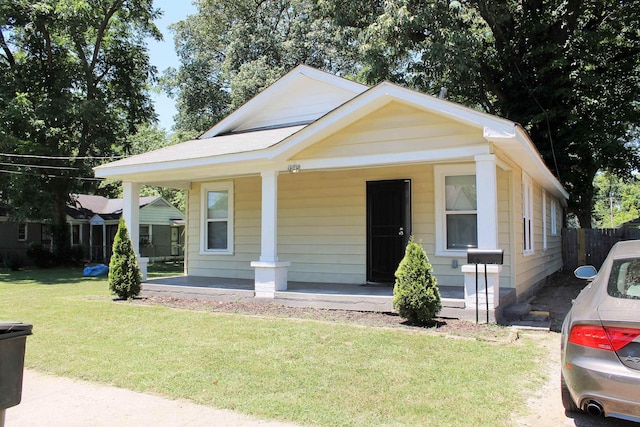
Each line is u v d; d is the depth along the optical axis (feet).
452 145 22.33
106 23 74.69
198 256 37.96
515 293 25.93
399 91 22.24
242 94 78.28
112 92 80.02
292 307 25.43
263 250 27.20
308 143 25.50
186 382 13.91
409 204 28.96
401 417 11.23
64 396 13.14
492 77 59.93
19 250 77.36
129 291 29.43
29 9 64.28
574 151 56.18
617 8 53.72
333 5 57.98
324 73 34.01
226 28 94.73
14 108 60.03
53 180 70.18
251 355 16.49
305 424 10.96
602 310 10.41
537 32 54.65
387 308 23.17
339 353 16.52
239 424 11.02
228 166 28.22
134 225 33.19
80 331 20.85
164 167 29.27
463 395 12.59
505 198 26.55
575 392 10.23
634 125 58.85
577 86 54.54
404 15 48.32
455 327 20.20
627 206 181.06
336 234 31.73
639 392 9.28
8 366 8.61
